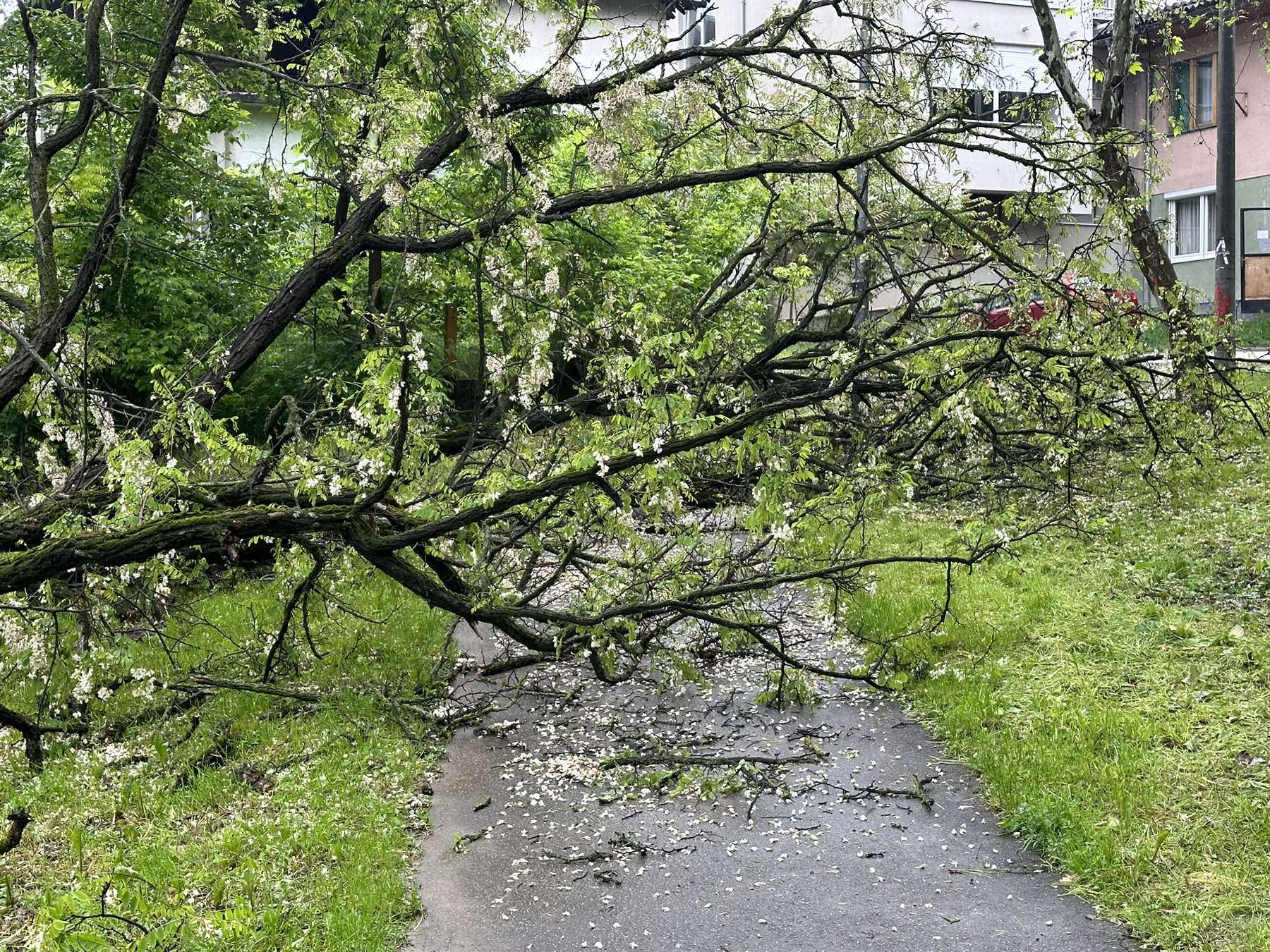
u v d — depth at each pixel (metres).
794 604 9.45
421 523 6.82
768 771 6.48
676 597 7.02
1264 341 18.12
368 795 6.33
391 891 5.28
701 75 8.51
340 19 10.46
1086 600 8.12
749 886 5.29
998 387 9.62
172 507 6.48
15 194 12.78
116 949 4.19
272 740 7.14
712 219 18.75
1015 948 4.64
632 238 16.64
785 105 9.65
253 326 7.89
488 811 6.24
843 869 5.39
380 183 7.44
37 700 7.70
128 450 5.80
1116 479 10.85
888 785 6.23
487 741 7.20
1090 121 11.27
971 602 8.42
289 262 15.19
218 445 6.41
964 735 6.64
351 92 8.19
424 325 12.29
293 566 7.82
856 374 6.60
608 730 7.27
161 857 5.60
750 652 8.39
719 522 9.25
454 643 8.90
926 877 5.27
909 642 7.91
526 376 7.04
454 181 10.05
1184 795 5.52
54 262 7.31
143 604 7.23
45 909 3.54
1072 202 10.00
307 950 4.82
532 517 7.46
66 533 5.91
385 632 9.11
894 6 9.34
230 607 9.95
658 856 5.63
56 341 6.94
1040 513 10.16
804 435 7.80
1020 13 21.00
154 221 13.53
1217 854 5.04
